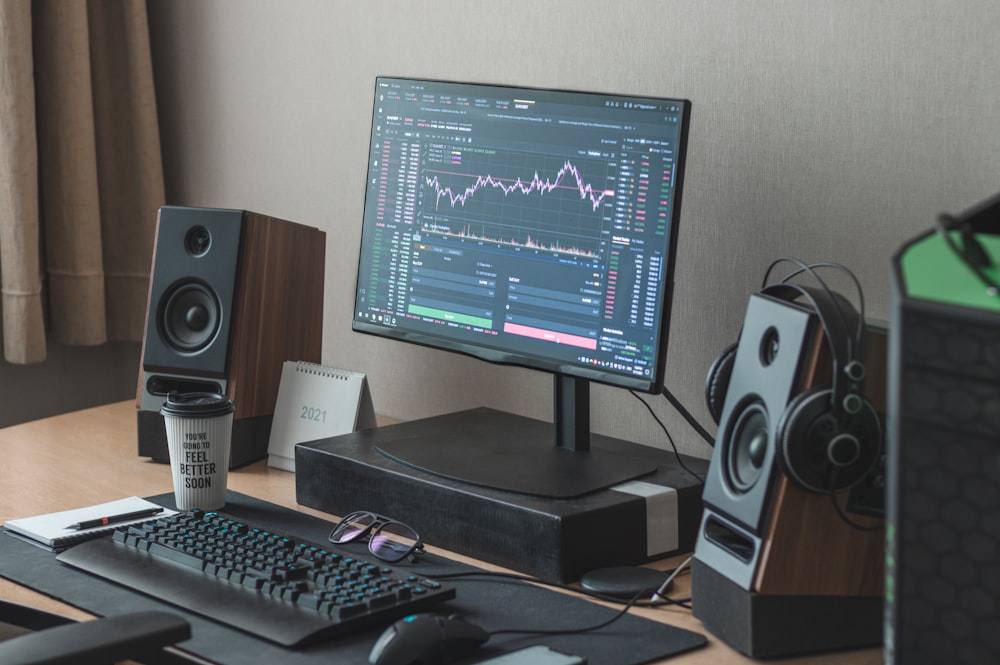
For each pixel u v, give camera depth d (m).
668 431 1.56
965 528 0.66
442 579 1.22
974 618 0.66
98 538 1.29
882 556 1.04
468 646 1.02
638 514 1.27
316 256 1.74
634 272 1.33
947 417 0.66
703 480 1.34
